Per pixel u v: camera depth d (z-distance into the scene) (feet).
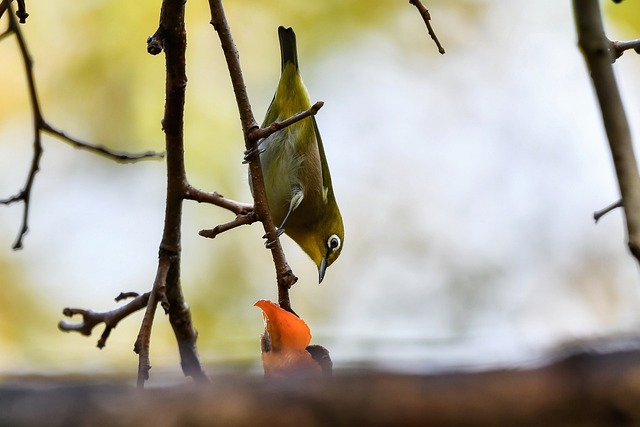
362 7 55.57
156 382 10.28
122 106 47.75
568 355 9.45
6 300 45.09
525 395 9.13
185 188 22.88
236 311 45.29
